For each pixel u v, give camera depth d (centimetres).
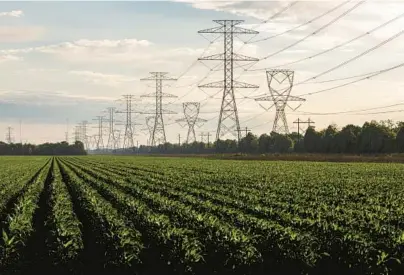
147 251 2239
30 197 3903
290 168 8444
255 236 2206
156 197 3700
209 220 2511
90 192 4131
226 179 5966
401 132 12681
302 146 16288
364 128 14425
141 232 2602
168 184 5253
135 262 2081
